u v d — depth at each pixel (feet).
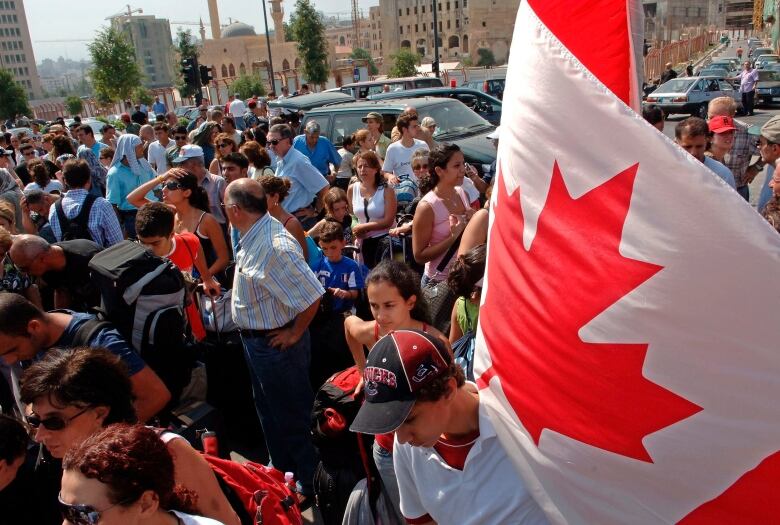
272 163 28.48
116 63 142.82
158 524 5.43
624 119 4.45
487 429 5.53
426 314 9.07
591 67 6.52
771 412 4.18
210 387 13.38
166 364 10.84
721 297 4.16
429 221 13.21
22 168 29.27
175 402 11.25
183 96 167.32
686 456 4.46
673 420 4.45
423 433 5.34
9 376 11.69
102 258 10.95
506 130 5.50
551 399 4.99
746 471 4.33
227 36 320.70
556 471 5.06
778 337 4.09
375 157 18.01
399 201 20.88
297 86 198.90
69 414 6.54
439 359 5.28
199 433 9.30
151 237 11.91
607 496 4.85
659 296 4.34
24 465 7.54
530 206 5.12
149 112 88.28
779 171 10.85
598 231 4.63
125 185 22.89
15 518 7.33
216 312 12.98
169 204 14.64
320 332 13.12
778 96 75.15
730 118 15.23
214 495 6.78
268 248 10.43
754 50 146.61
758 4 212.84
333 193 17.25
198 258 12.99
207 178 19.70
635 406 4.55
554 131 4.88
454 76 181.16
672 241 4.26
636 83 6.43
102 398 6.69
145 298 10.62
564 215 4.85
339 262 13.64
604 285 4.57
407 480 6.24
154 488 5.21
